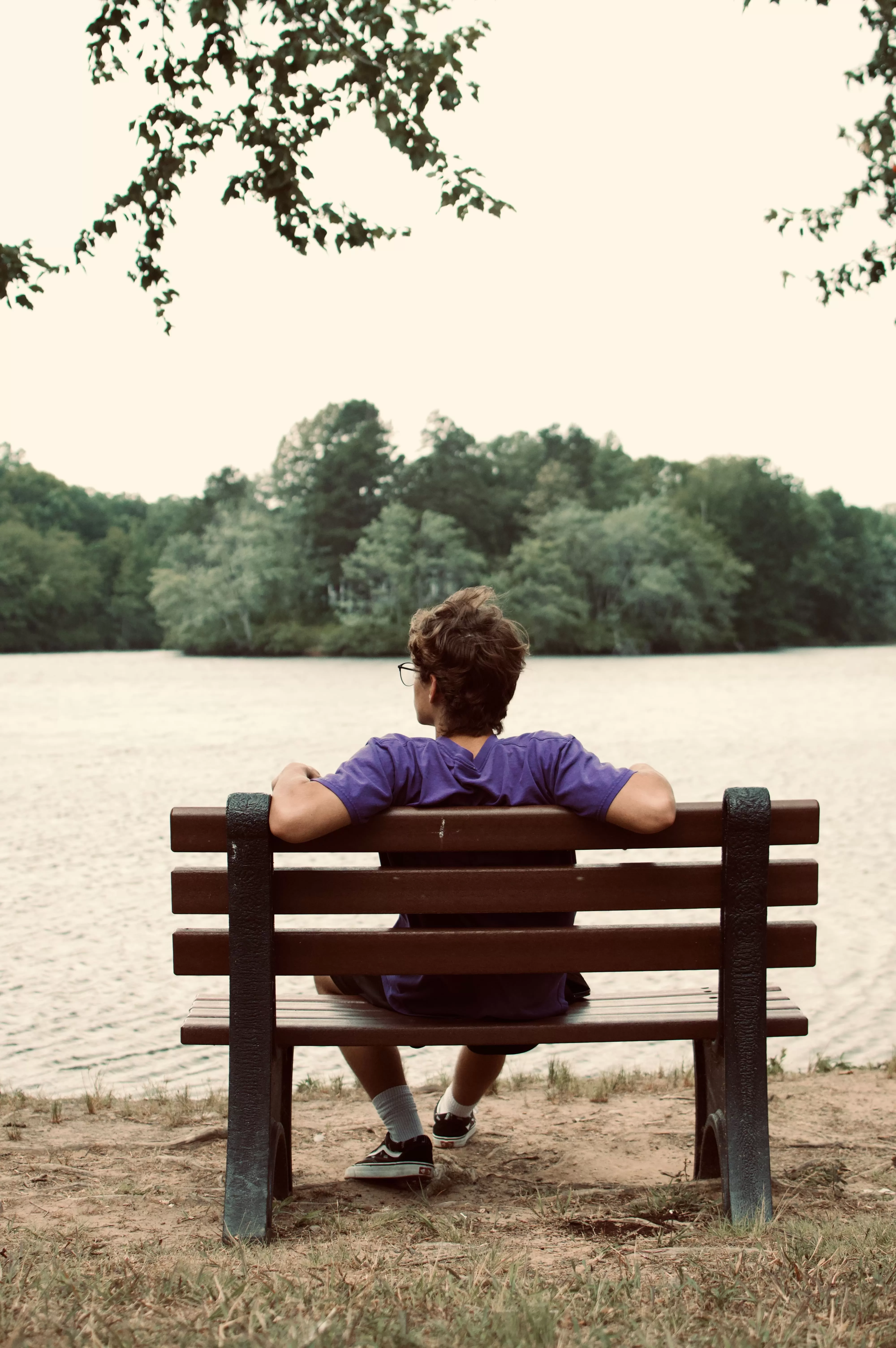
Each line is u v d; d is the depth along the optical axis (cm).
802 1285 210
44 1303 199
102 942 967
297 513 11562
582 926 260
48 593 12019
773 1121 414
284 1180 303
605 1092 466
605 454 13762
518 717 3466
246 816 250
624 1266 224
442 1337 186
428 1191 310
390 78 477
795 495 13388
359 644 10331
